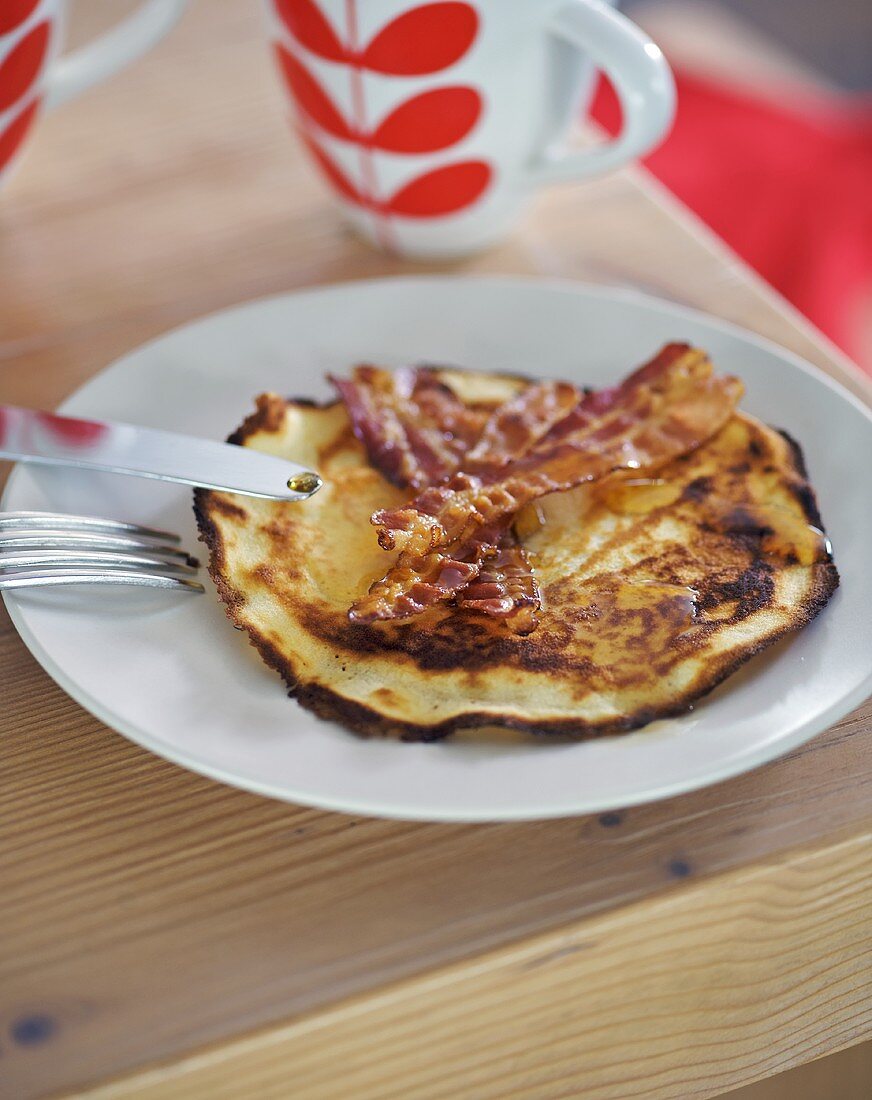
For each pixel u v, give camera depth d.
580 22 0.61
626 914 0.45
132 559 0.51
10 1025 0.43
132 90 0.81
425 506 0.51
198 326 0.60
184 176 0.75
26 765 0.48
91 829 0.47
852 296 1.15
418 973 0.44
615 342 0.61
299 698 0.47
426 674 0.48
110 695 0.46
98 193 0.74
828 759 0.49
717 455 0.55
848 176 1.16
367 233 0.70
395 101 0.63
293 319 0.61
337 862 0.46
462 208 0.67
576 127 0.80
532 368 0.60
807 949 0.49
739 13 1.74
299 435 0.56
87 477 0.54
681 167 1.20
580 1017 0.47
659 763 0.45
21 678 0.51
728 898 0.46
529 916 0.45
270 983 0.44
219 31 0.87
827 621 0.49
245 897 0.45
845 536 0.52
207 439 0.55
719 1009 0.49
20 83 0.64
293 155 0.77
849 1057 0.57
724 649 0.48
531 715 0.46
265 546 0.52
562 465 0.53
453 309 0.62
